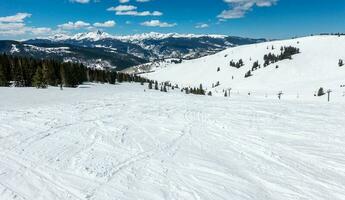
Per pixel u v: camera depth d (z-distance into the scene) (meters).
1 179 15.12
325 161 18.73
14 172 16.09
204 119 34.66
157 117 35.53
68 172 16.25
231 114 38.97
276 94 158.12
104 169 16.83
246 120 33.97
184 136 25.56
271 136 25.53
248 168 17.52
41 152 19.66
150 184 15.00
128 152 20.31
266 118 35.47
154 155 19.77
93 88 101.88
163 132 27.05
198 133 26.81
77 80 112.94
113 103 49.97
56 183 14.81
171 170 17.00
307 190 14.62
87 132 26.02
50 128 27.14
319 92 130.75
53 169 16.62
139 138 24.45
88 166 17.22
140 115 36.81
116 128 28.12
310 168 17.55
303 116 37.00
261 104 52.72
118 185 14.77
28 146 20.98
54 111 37.88
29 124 28.72
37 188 14.21
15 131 25.56
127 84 157.62
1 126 27.48
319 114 38.62
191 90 141.50
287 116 37.03
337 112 40.50
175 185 14.97
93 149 20.77
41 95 61.47
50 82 101.62
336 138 24.61
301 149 21.36
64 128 27.38
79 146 21.41
